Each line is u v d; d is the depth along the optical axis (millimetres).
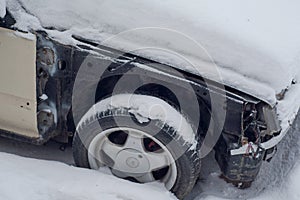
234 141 2863
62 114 3084
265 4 2963
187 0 2787
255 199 3117
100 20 2791
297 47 2779
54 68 2893
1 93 3002
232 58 2680
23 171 3070
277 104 2695
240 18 2781
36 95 2945
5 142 3496
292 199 3104
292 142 3525
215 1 2834
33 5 2836
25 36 2799
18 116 3057
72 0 2811
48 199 2939
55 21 2818
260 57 2656
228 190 3240
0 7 2793
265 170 3381
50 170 3090
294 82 2826
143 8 2750
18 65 2883
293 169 3305
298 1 3100
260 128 2768
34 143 3152
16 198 2924
